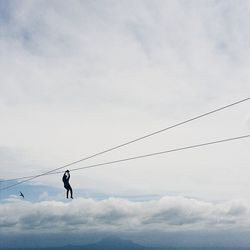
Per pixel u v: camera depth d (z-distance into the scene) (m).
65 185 28.09
